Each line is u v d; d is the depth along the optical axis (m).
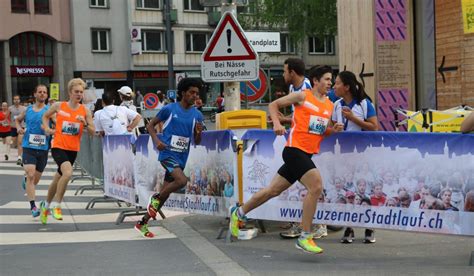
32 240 7.77
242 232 7.47
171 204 8.60
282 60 53.50
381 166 6.71
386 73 12.83
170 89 28.02
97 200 10.70
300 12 41.03
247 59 8.88
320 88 6.29
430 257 6.37
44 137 9.66
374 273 5.77
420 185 6.50
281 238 7.50
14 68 44.78
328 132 6.55
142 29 48.62
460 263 6.08
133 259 6.59
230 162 7.61
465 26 8.09
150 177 8.89
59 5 46.22
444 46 12.09
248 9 44.00
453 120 8.98
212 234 7.81
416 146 6.49
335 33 41.38
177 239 7.57
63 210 10.38
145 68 49.03
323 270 5.93
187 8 50.56
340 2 13.98
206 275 5.86
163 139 7.35
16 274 6.09
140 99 46.16
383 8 12.75
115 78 48.34
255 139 7.44
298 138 6.29
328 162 6.99
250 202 6.79
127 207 10.66
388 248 6.84
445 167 6.34
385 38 12.78
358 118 7.05
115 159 10.11
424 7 12.59
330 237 7.55
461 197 6.27
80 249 7.17
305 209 6.29
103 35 48.00
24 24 44.75
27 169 9.56
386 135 6.66
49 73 46.19
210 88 49.44
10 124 20.67
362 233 7.73
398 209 6.64
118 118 10.83
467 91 11.54
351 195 6.90
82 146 15.16
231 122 8.59
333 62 56.22
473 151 6.18
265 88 12.73
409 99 12.90
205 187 8.06
